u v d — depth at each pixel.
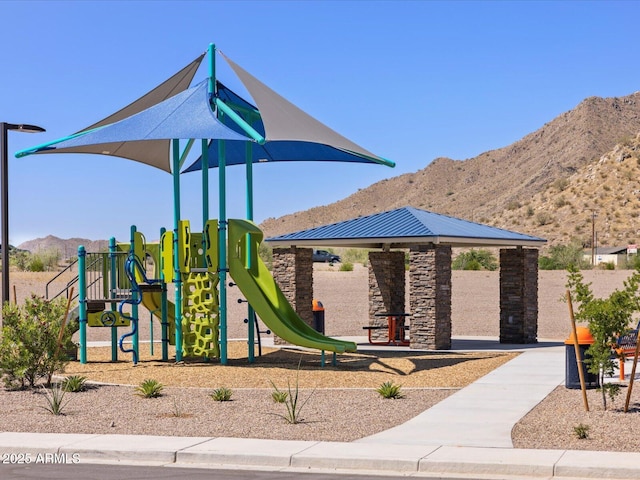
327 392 16.19
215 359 21.22
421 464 10.45
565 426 12.66
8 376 16.97
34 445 11.52
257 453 10.92
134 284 20.39
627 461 10.34
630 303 13.70
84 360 20.67
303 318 25.44
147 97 22.25
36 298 17.48
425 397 15.57
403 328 25.38
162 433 12.44
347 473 10.33
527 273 25.56
